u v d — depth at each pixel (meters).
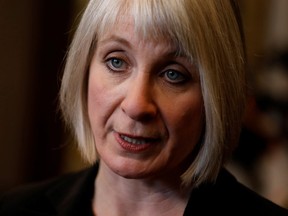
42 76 3.78
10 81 2.90
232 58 1.59
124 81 1.57
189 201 1.73
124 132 1.57
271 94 4.85
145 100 1.51
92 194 1.91
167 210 1.76
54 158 4.00
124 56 1.55
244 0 5.63
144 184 1.74
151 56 1.50
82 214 1.88
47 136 3.96
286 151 4.50
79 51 1.67
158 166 1.60
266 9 5.82
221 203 1.76
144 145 1.58
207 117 1.59
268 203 1.81
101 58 1.61
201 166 1.68
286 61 5.12
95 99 1.63
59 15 3.81
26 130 3.75
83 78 1.72
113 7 1.52
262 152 4.21
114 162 1.61
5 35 2.62
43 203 1.97
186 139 1.60
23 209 1.97
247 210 1.76
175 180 1.74
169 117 1.55
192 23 1.47
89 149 1.82
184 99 1.56
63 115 1.89
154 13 1.45
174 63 1.52
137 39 1.49
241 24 1.66
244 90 1.69
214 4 1.53
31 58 3.64
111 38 1.54
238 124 1.69
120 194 1.79
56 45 3.81
